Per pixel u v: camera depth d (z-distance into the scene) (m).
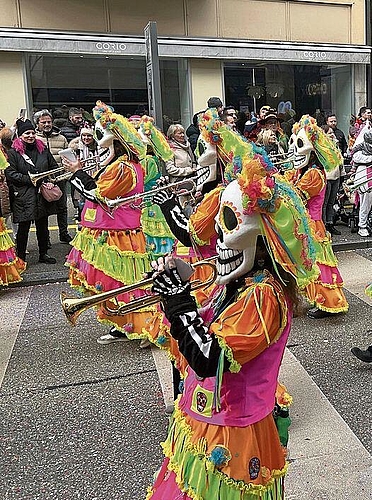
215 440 2.10
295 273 2.01
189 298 2.04
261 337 1.94
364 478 3.28
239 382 2.08
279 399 3.32
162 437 3.76
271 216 1.97
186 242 3.31
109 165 5.00
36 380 4.70
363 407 4.07
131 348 5.27
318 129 5.52
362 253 8.44
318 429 3.80
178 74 12.12
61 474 3.42
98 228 5.08
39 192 7.88
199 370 1.95
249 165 1.99
